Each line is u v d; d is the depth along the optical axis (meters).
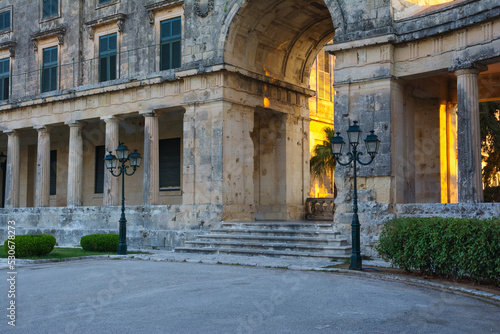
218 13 27.20
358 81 22.44
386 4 21.94
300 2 26.73
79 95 32.12
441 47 20.83
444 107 25.91
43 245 23.62
